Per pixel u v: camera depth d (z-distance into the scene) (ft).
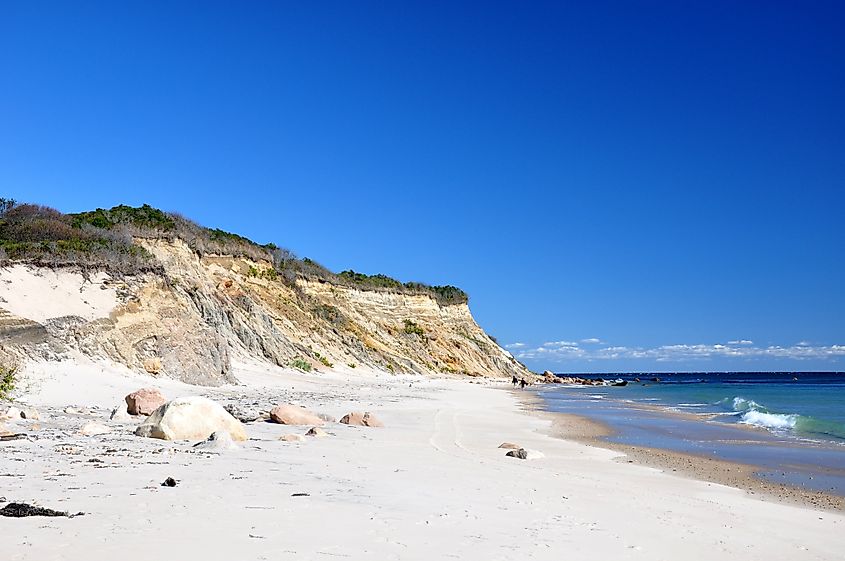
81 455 37.04
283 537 21.47
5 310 82.53
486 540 23.00
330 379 156.87
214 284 163.32
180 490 28.32
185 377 104.06
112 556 18.39
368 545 21.25
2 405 63.21
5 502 24.52
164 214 180.24
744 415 105.60
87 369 85.51
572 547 23.07
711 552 24.66
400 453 47.73
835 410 123.65
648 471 48.29
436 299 322.55
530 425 87.20
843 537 29.12
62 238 117.29
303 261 248.52
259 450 43.80
